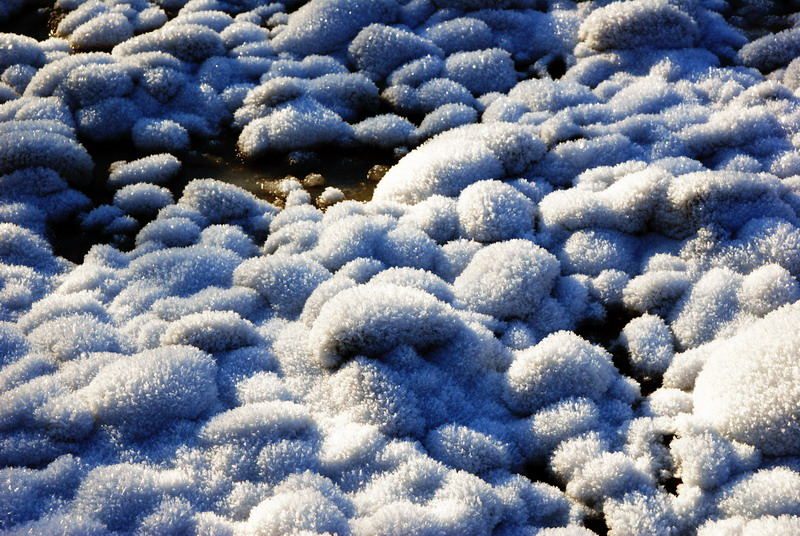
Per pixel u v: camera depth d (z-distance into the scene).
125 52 5.34
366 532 2.29
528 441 2.74
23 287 3.50
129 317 3.36
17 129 4.41
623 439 2.70
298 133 4.67
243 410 2.74
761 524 2.20
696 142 4.33
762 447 2.52
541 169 4.29
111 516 2.36
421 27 5.77
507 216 3.74
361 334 2.96
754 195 3.61
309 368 3.06
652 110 4.66
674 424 2.68
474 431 2.71
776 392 2.52
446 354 3.07
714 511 2.37
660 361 3.08
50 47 5.64
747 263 3.38
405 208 4.04
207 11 5.96
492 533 2.39
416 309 3.03
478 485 2.44
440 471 2.53
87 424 2.74
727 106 4.65
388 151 4.78
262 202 4.26
